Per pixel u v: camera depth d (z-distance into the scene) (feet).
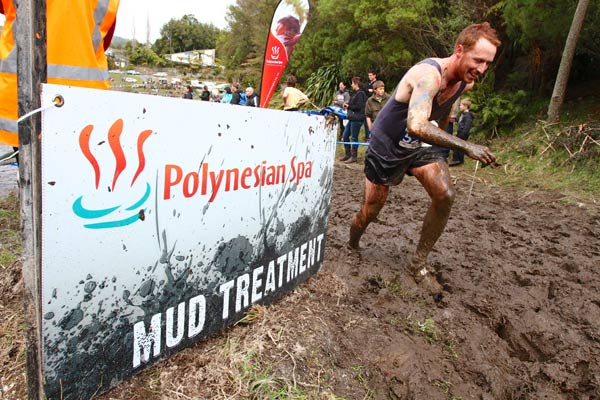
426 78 8.48
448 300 10.09
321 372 6.76
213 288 6.87
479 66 8.65
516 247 14.75
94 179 4.86
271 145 7.43
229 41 94.07
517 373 8.24
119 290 5.44
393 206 19.38
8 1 8.45
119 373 5.72
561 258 13.83
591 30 29.25
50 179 4.46
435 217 10.04
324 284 9.66
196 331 6.72
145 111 5.22
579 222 18.54
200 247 6.46
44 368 4.85
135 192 5.34
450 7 37.06
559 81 29.63
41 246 4.53
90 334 5.24
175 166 5.76
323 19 52.60
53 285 4.72
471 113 29.94
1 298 7.80
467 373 7.87
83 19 8.57
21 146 4.39
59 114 4.40
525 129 32.53
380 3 40.86
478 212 19.56
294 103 26.99
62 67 8.47
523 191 24.30
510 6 30.12
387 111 9.61
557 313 10.13
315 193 9.25
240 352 6.72
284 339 7.24
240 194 6.98
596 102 31.60
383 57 44.45
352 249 12.13
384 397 6.88
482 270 12.12
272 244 8.06
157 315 6.03
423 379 7.30
